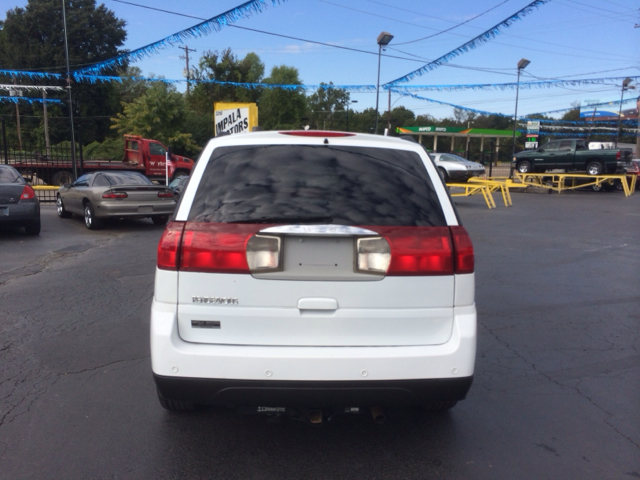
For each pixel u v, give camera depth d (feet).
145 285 23.53
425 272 9.35
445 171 87.66
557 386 13.96
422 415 12.30
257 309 9.20
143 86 184.24
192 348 9.14
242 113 55.16
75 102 159.74
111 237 37.14
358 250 9.23
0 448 10.57
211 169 9.77
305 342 9.28
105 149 135.54
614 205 63.52
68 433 11.19
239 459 10.36
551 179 88.84
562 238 38.63
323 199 9.38
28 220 35.91
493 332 18.15
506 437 11.34
